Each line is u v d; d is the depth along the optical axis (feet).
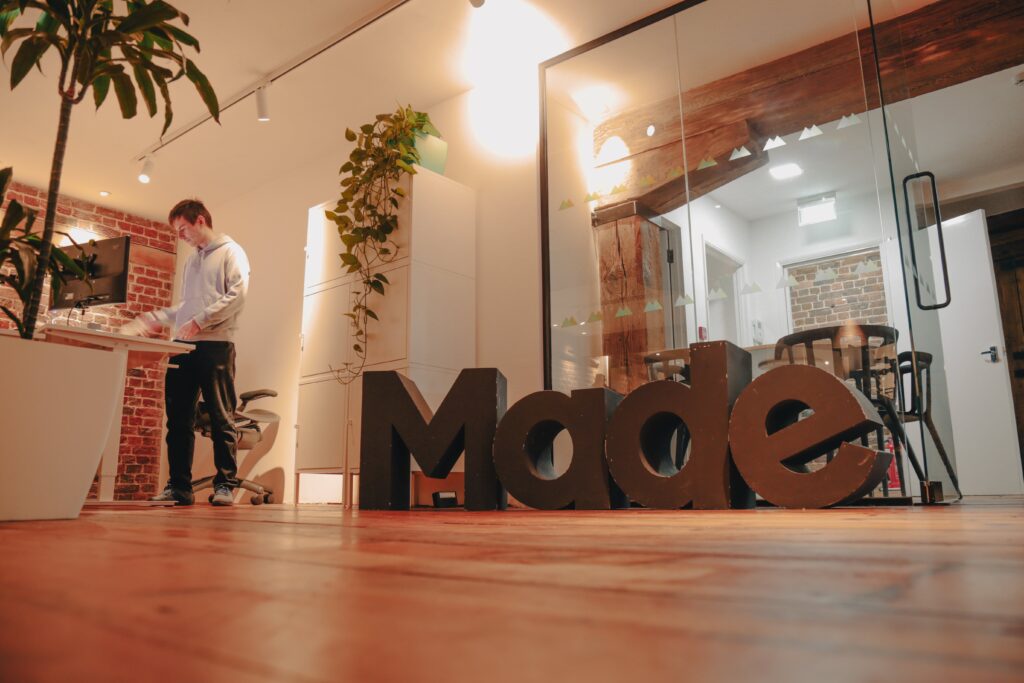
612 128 13.92
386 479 9.16
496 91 15.44
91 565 1.65
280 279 19.10
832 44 12.20
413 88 15.81
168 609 0.97
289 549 2.19
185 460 11.84
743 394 7.53
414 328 13.04
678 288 12.90
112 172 19.54
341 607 1.00
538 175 14.48
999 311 17.02
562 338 13.69
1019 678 0.59
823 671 0.61
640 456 8.01
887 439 11.70
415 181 13.58
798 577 1.39
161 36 5.93
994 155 19.29
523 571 1.51
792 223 12.28
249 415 15.80
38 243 5.90
